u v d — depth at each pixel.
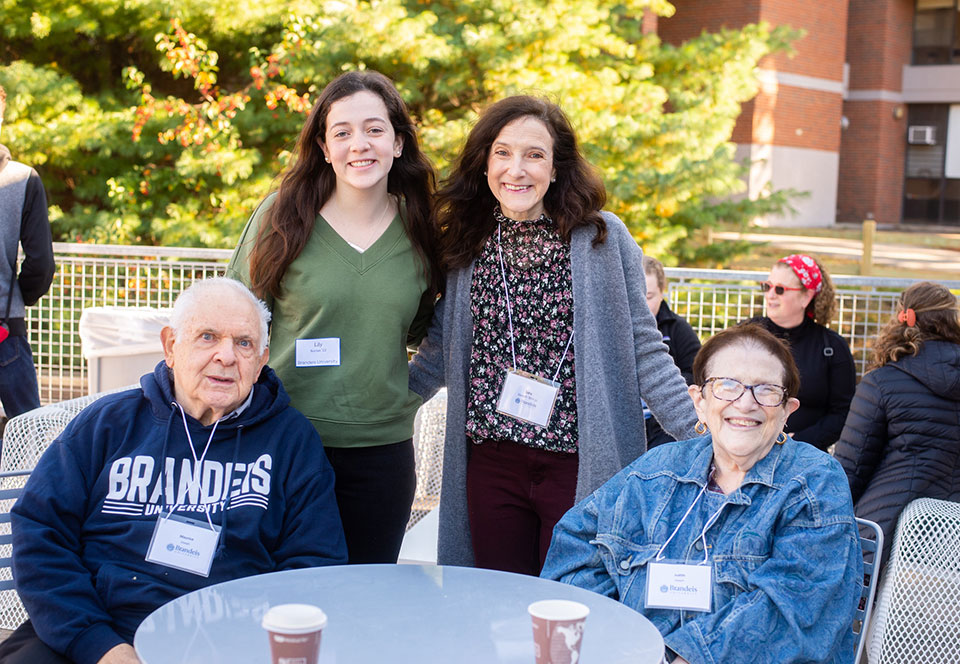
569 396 2.94
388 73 9.87
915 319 3.71
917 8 29.38
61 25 9.38
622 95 10.35
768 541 2.36
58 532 2.47
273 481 2.59
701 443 2.56
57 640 2.32
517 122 2.87
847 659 2.38
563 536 2.59
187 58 9.16
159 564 2.47
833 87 26.38
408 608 2.12
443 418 4.68
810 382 4.52
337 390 2.87
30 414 3.44
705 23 23.12
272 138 10.10
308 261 2.88
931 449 3.60
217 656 1.84
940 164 29.88
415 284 2.97
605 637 2.00
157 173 9.90
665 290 5.11
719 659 2.21
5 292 4.63
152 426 2.58
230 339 2.54
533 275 2.96
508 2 9.96
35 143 9.21
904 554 3.15
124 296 6.50
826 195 26.91
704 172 10.10
